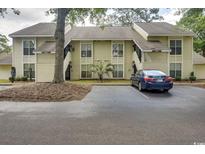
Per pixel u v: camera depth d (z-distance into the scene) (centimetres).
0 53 4359
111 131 543
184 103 962
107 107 860
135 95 1238
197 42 3753
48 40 2552
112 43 2619
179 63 2542
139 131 543
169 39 2520
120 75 2642
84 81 2317
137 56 2397
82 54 2622
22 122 627
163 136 506
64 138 493
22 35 2491
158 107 864
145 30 2564
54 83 1364
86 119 663
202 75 2759
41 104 918
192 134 520
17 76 2564
